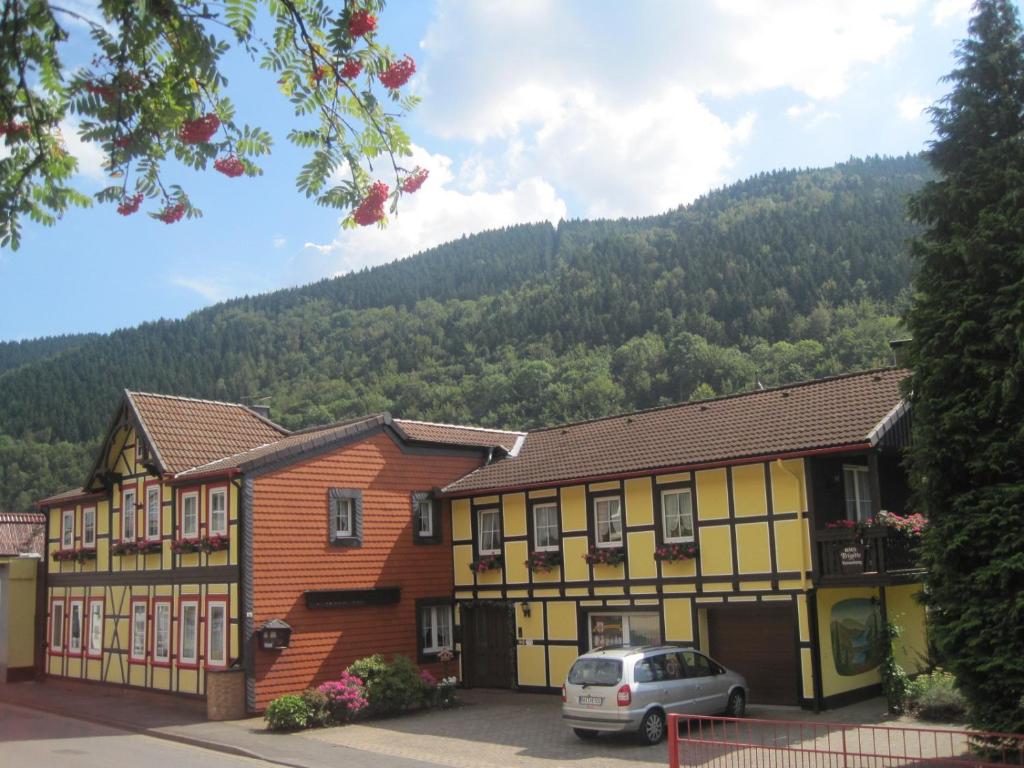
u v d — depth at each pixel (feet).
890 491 63.31
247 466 67.92
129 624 79.46
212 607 69.77
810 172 552.41
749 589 59.21
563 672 69.46
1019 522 35.99
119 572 81.66
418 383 302.45
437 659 76.48
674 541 63.67
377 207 19.75
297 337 392.88
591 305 345.92
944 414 38.29
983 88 40.65
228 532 68.90
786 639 58.70
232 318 430.61
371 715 63.46
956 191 39.42
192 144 18.83
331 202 20.26
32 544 113.39
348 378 336.49
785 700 58.29
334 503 72.33
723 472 61.16
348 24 18.40
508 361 314.76
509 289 441.27
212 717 63.93
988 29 40.86
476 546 76.84
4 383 315.17
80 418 300.81
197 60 18.02
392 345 358.02
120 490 82.94
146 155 18.85
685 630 62.18
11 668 91.81
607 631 67.77
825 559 55.88
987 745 36.09
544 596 71.36
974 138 40.50
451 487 78.54
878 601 62.39
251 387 337.11
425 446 79.05
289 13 18.71
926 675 57.41
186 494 74.02
